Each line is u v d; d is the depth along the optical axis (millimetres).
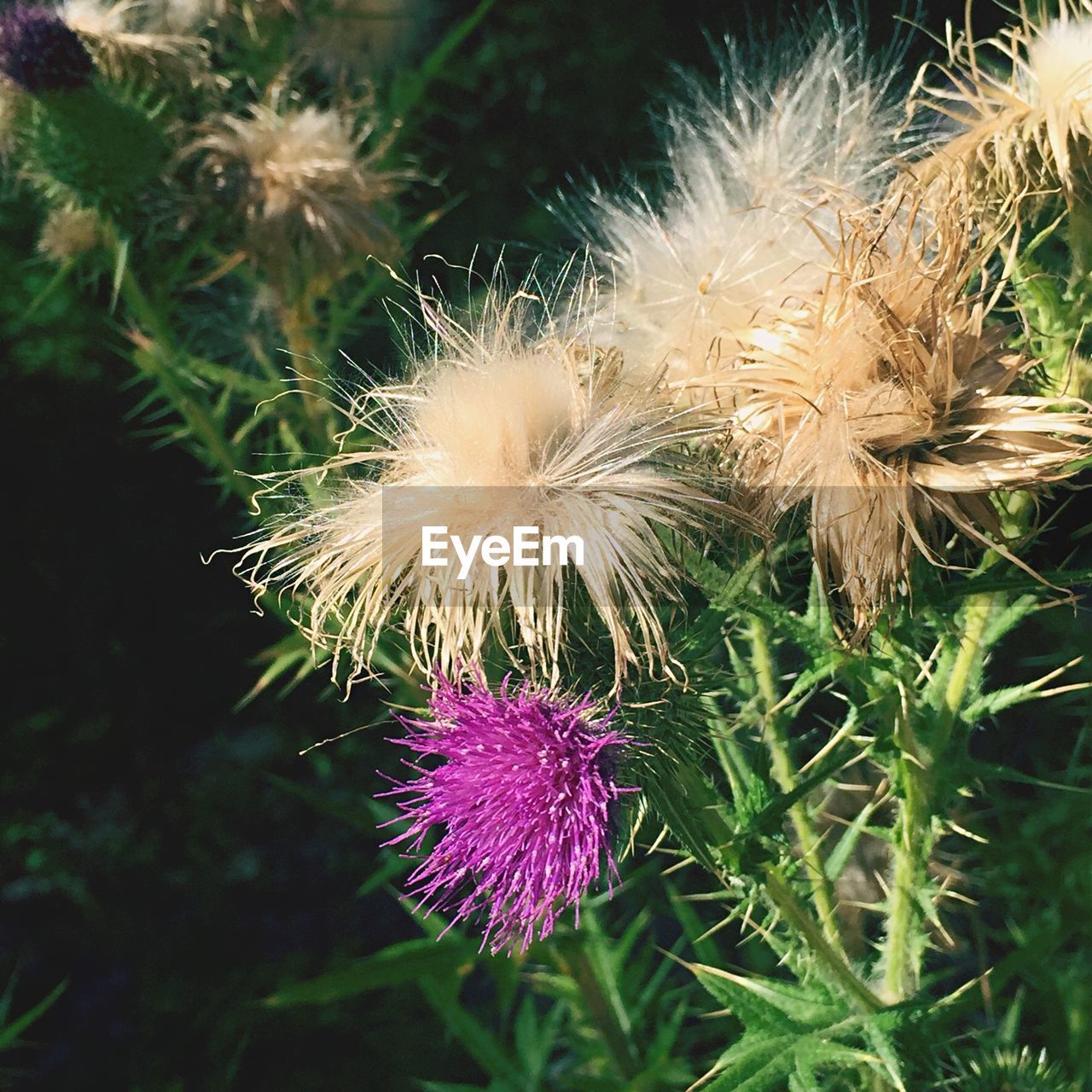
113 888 546
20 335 530
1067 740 245
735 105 217
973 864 247
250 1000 479
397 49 318
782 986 174
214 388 294
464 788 164
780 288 180
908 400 158
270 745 581
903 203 178
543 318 184
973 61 191
